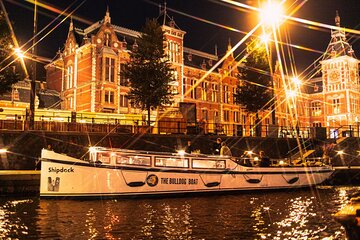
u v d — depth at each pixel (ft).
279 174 65.26
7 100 129.80
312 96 225.56
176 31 154.92
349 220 10.07
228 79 179.83
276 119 198.18
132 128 85.46
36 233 31.89
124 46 139.13
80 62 139.13
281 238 30.91
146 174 53.83
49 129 76.07
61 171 49.49
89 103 129.39
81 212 41.63
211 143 88.58
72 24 147.84
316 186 70.79
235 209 45.24
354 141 106.93
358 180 79.97
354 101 212.23
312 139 106.52
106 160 51.62
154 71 94.32
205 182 57.98
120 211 42.78
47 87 164.45
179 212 42.68
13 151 67.51
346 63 211.00
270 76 117.80
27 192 53.72
